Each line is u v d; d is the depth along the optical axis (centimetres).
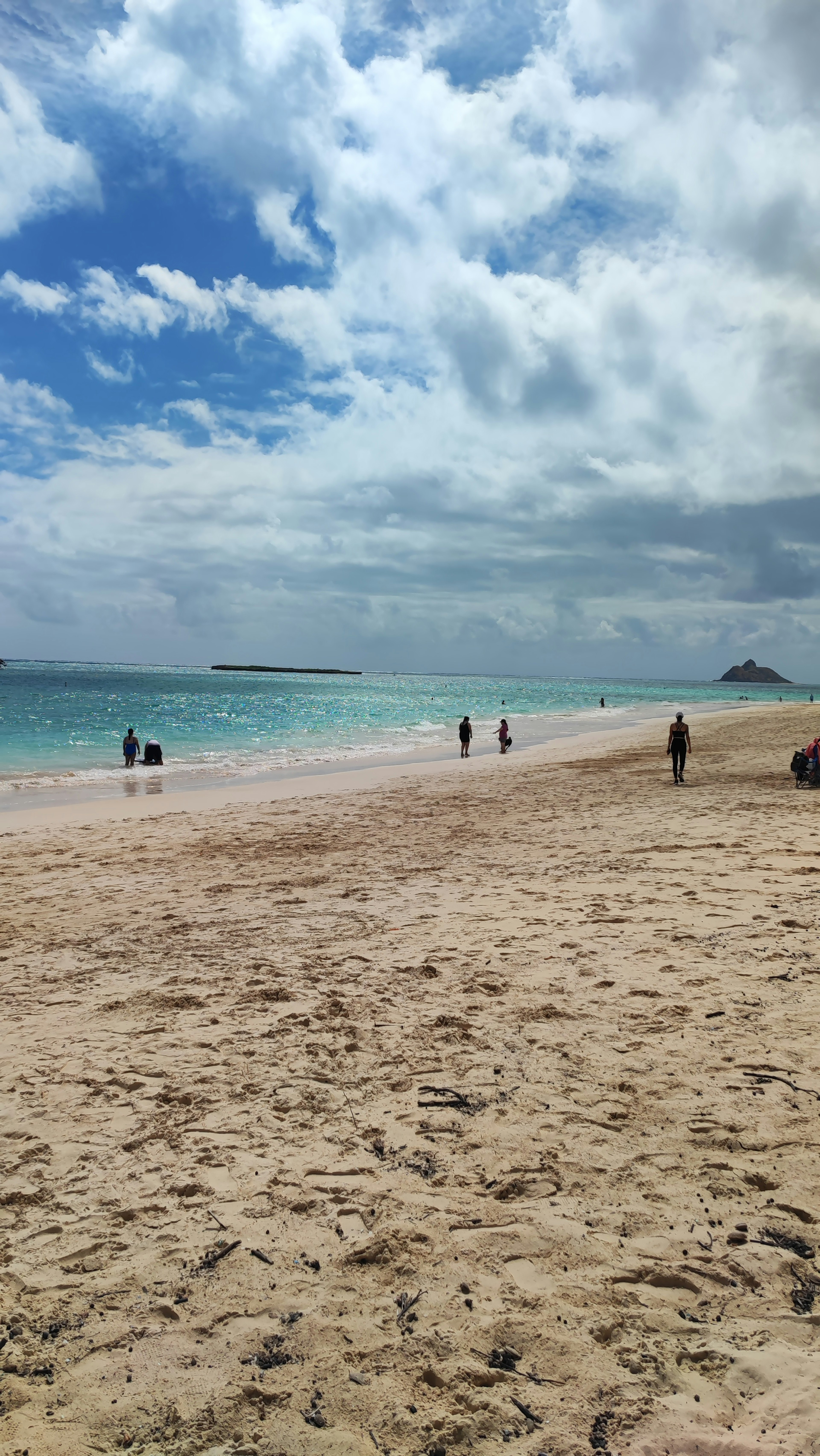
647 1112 364
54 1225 305
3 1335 249
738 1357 226
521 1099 385
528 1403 216
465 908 754
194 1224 303
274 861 1048
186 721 4653
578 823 1222
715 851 938
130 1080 430
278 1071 434
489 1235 287
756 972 537
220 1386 227
